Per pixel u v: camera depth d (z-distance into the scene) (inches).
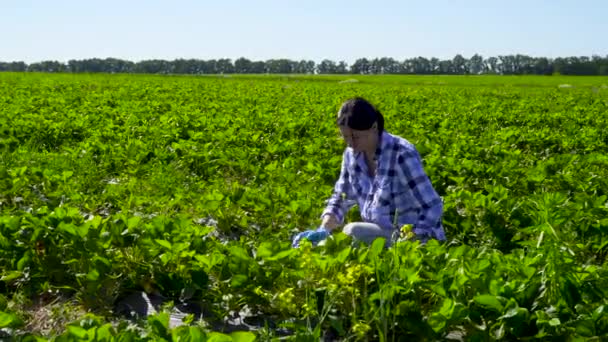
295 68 6899.6
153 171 327.0
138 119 523.5
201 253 187.2
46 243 188.7
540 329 140.1
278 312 168.4
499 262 167.9
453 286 150.6
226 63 6830.7
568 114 703.7
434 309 154.9
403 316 148.1
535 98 1100.5
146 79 1718.8
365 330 140.8
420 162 194.2
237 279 165.3
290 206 252.1
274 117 563.5
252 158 379.2
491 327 145.6
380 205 195.6
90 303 173.5
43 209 206.2
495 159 378.9
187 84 1339.8
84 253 181.6
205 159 352.8
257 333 149.9
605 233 215.6
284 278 168.1
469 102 922.7
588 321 138.1
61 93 891.4
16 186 272.5
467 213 254.1
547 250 167.8
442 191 310.8
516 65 6456.7
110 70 6643.7
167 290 179.3
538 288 151.5
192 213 263.4
